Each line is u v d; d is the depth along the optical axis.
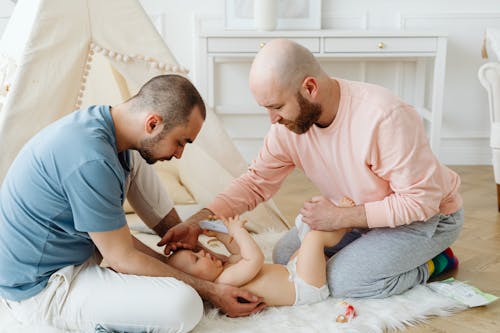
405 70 3.71
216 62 3.69
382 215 1.54
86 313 1.40
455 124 3.76
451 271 1.92
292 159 1.72
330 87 1.51
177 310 1.37
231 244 1.66
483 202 2.84
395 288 1.64
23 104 1.86
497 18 3.62
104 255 1.40
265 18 3.33
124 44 2.03
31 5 2.18
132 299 1.38
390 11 3.63
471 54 3.66
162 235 1.80
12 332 1.42
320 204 1.58
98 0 2.01
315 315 1.53
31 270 1.39
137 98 1.40
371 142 1.50
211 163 2.28
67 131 1.34
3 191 1.42
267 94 1.44
